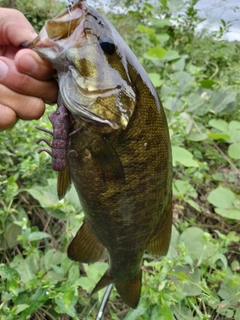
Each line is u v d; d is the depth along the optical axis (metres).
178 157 0.53
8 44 0.30
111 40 0.24
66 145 0.23
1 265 0.34
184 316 0.37
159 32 0.94
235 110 0.70
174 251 0.43
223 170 0.62
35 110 0.25
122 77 0.24
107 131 0.24
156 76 0.71
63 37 0.23
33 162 0.47
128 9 0.99
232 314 0.39
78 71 0.23
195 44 0.92
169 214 0.31
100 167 0.26
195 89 0.71
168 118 0.62
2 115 0.25
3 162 0.48
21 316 0.32
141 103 0.25
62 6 0.88
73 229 0.41
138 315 0.32
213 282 0.41
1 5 0.83
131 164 0.26
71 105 0.22
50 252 0.40
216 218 0.53
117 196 0.27
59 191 0.27
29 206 0.47
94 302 0.39
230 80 0.79
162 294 0.33
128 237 0.30
